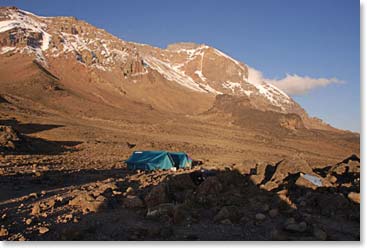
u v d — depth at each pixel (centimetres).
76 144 5419
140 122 9356
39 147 4197
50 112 8938
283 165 1794
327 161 6075
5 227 1087
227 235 1066
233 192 1523
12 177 1977
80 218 1216
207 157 5075
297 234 1075
